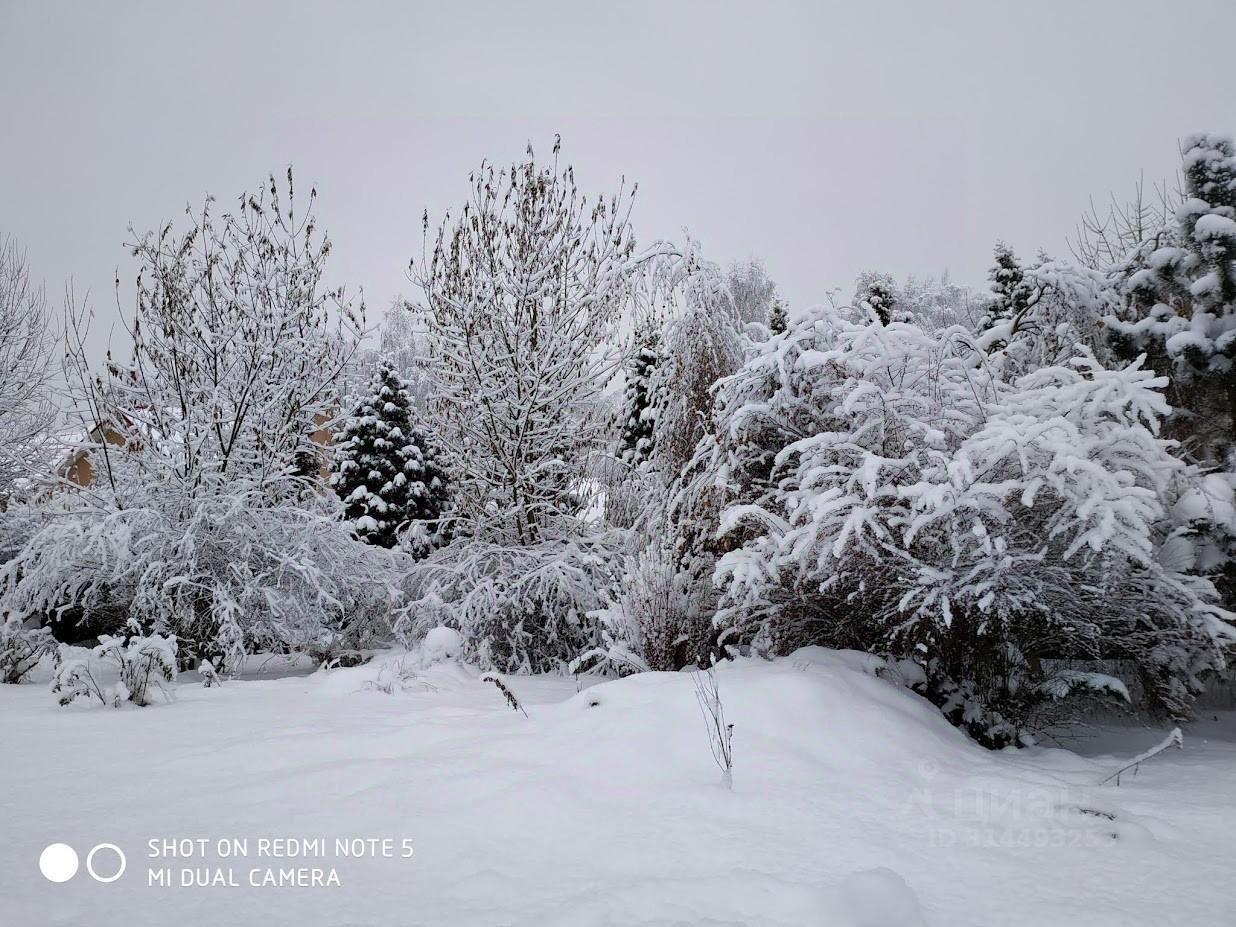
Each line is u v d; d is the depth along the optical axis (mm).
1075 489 4812
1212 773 4102
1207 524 5504
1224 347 6238
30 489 12289
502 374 11258
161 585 9453
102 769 4145
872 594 5566
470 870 2697
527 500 11594
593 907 2291
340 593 10703
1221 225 6375
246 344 10602
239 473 10664
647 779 3699
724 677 5078
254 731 5070
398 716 5555
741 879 2469
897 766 3889
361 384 13625
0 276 13812
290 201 11180
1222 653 5168
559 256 11805
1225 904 2391
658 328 10000
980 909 2365
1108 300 7684
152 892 2553
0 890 2570
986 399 5988
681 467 8688
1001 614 4863
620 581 9938
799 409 6602
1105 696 5324
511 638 10250
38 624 10477
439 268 11648
